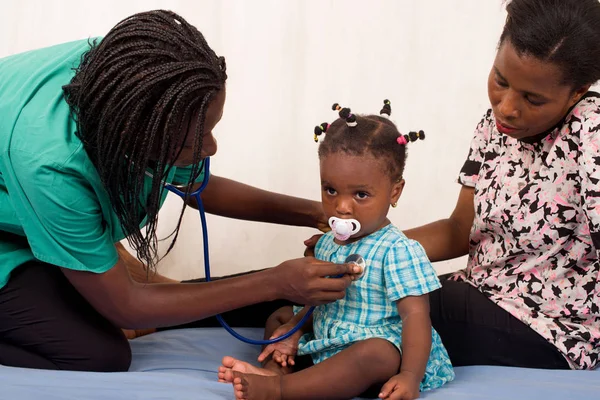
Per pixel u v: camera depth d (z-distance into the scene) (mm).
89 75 1231
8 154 1294
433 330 1480
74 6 2703
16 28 2695
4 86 1381
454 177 2668
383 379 1341
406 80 2734
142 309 1389
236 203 1805
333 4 2762
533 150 1490
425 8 2754
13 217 1396
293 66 2742
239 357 1622
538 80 1309
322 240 1551
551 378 1408
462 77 2721
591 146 1363
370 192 1389
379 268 1416
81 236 1318
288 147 2703
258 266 2604
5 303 1467
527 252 1510
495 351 1523
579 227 1436
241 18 2738
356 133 1402
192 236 2600
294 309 1639
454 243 1697
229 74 2736
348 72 2742
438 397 1303
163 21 1258
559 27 1283
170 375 1387
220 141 2705
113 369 1502
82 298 1520
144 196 1405
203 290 1409
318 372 1308
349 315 1438
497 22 2717
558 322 1486
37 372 1348
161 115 1187
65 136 1282
